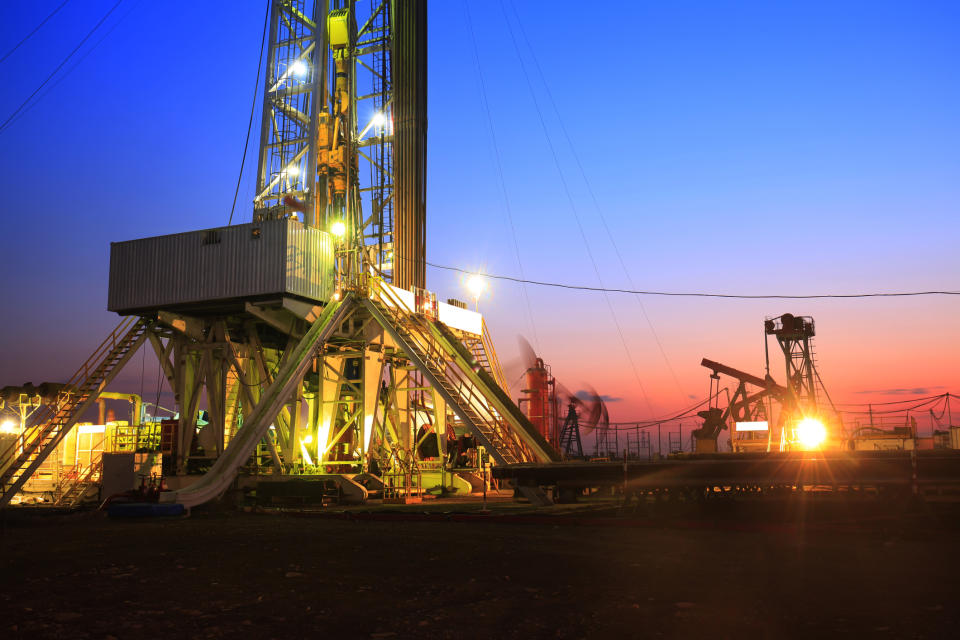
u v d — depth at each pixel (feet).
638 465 69.26
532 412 162.81
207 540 54.19
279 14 156.87
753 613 25.93
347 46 166.91
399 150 183.32
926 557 37.63
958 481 57.82
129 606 29.14
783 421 156.56
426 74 198.49
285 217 131.54
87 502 113.80
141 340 123.03
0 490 100.94
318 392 126.41
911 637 22.50
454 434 153.79
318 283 121.70
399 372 143.64
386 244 179.32
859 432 164.25
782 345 158.20
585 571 35.83
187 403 123.24
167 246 122.21
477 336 163.12
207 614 27.48
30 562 43.37
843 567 34.99
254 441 102.32
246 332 129.29
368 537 54.08
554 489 81.82
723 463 65.31
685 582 32.07
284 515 84.17
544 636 23.72
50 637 24.25
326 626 25.48
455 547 46.75
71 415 111.45
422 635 24.12
